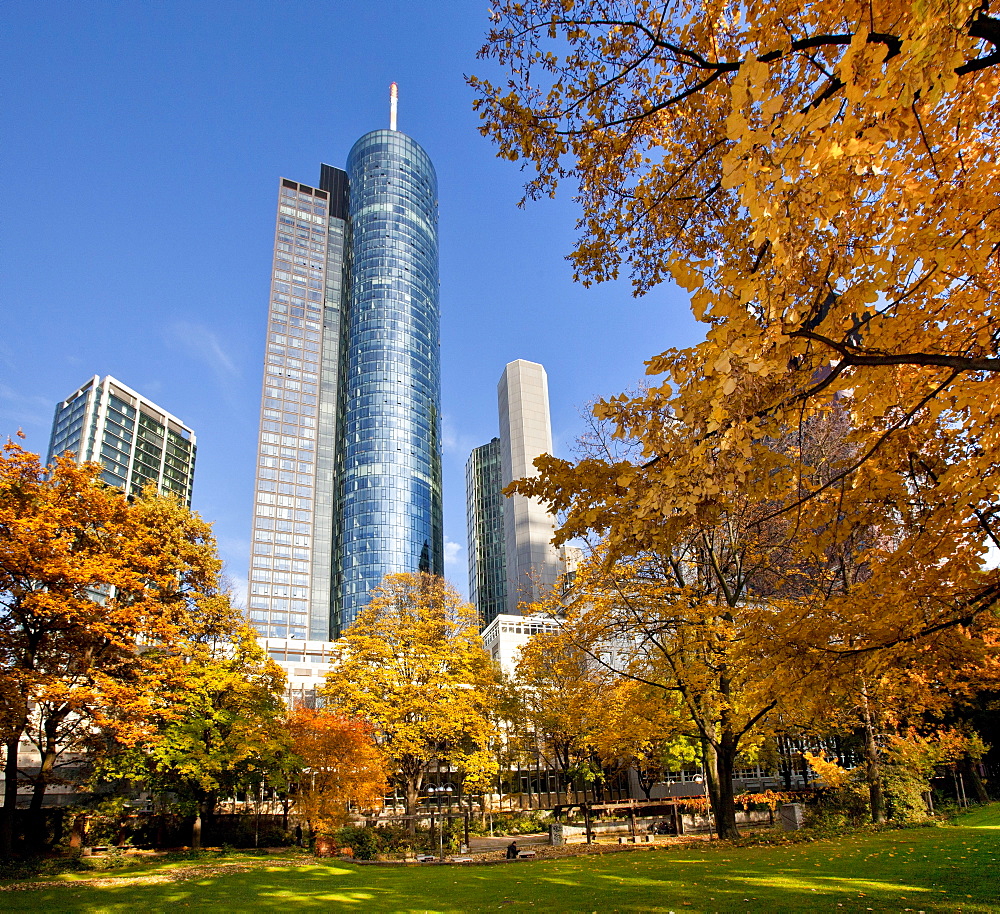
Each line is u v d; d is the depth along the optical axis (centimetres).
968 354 527
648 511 479
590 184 713
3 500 1906
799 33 459
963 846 1140
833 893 821
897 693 1155
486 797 4847
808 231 384
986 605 639
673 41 603
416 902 1120
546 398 10856
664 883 1051
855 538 809
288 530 12100
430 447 13312
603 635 1702
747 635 804
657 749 2944
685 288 408
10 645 1961
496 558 12694
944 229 427
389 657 2950
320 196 14988
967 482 537
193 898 1305
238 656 2838
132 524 2347
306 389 13412
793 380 462
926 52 321
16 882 1656
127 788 2928
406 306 14112
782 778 4241
